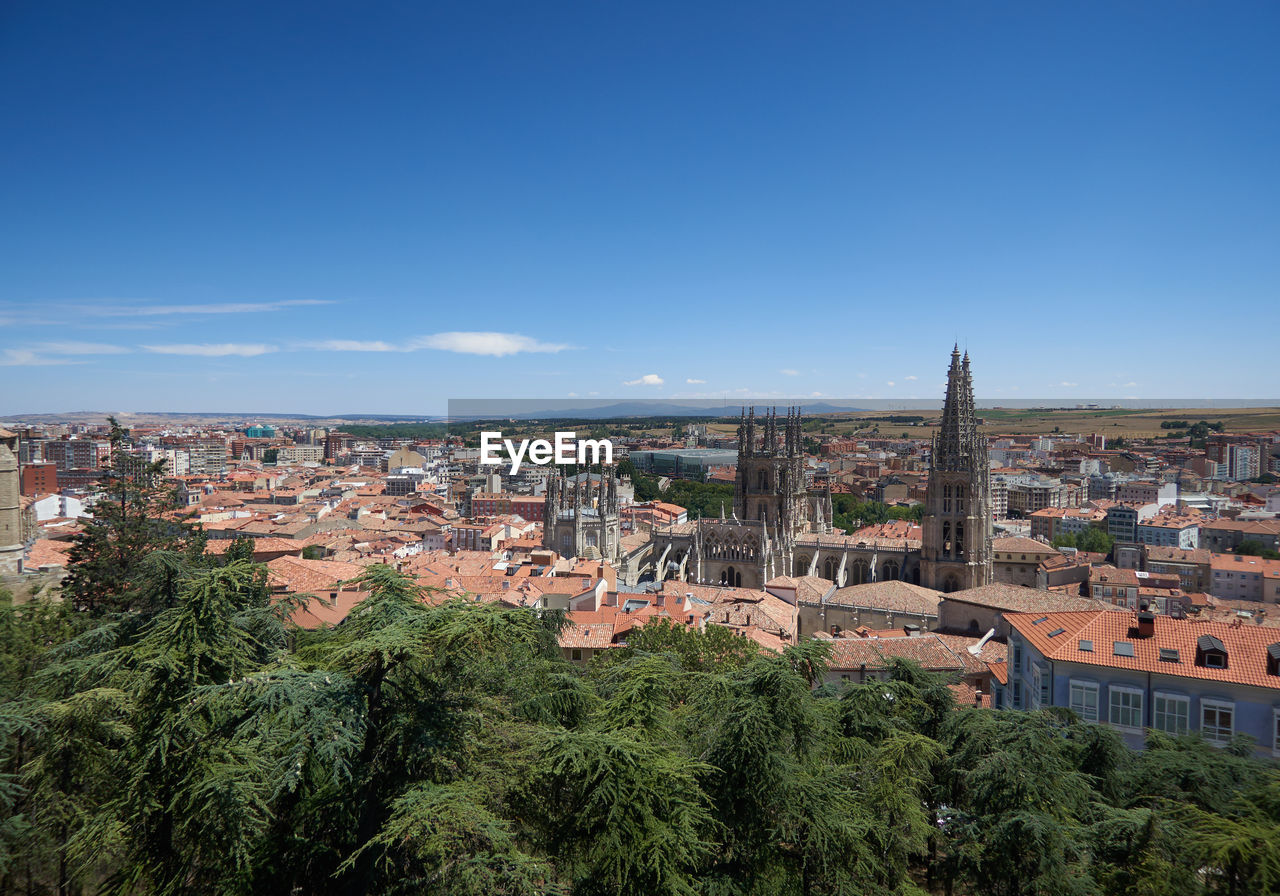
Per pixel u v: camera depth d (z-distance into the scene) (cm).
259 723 3117
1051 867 4059
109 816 3488
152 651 3628
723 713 4194
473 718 3625
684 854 3347
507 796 3634
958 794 5091
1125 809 4609
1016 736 4912
